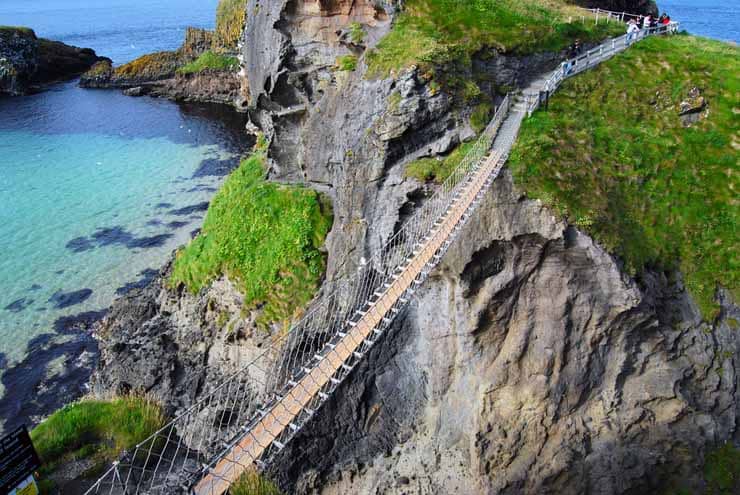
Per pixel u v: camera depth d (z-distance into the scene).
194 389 31.25
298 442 26.11
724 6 165.00
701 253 27.00
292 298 30.17
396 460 26.61
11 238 48.72
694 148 29.70
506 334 25.89
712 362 25.47
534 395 25.02
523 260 25.31
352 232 29.75
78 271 44.00
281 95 36.38
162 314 35.75
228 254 33.12
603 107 31.59
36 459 20.19
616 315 24.55
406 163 28.84
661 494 24.52
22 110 88.12
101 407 28.14
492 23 33.53
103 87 103.50
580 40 36.28
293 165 36.41
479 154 26.06
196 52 103.12
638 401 24.94
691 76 32.47
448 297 26.55
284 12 33.50
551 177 25.78
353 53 32.81
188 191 57.28
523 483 24.53
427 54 28.84
